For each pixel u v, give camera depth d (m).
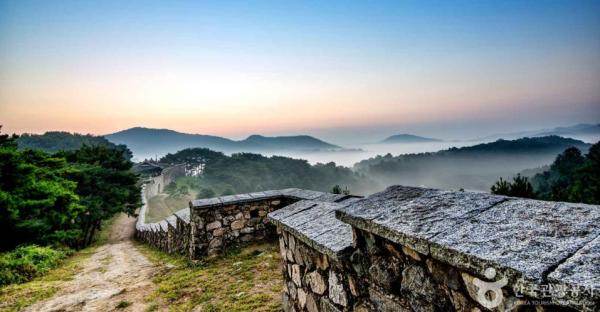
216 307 4.45
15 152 13.57
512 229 1.39
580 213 1.34
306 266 3.13
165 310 4.71
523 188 10.29
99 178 26.41
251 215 7.79
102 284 6.93
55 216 15.80
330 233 2.66
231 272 5.93
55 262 11.38
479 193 1.89
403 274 1.90
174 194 73.81
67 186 17.69
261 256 6.63
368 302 2.24
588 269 1.01
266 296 4.54
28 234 13.63
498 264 1.20
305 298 3.18
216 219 7.52
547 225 1.33
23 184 13.91
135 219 39.62
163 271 7.15
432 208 1.88
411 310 1.84
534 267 1.11
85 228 24.81
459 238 1.45
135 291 5.84
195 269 6.60
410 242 1.64
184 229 9.24
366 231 2.16
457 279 1.54
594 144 29.84
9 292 6.79
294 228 3.11
